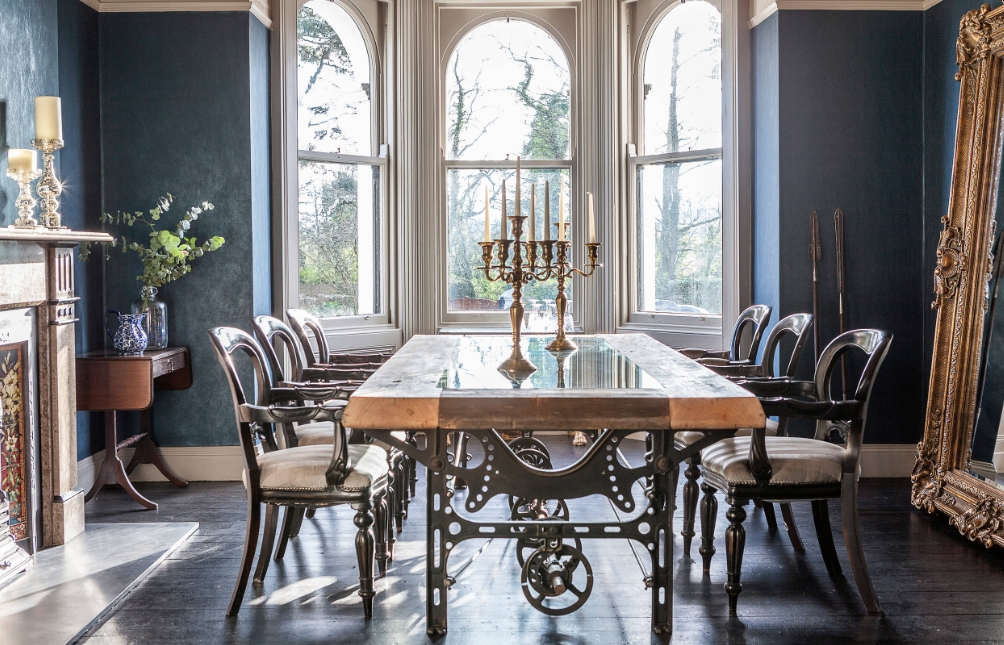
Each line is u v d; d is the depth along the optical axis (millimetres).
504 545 3561
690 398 2459
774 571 3238
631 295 5906
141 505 4215
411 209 5836
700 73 5527
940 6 4555
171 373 4695
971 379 3895
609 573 3219
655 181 5770
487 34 5977
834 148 4754
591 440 5547
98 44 4680
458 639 2617
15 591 2977
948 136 4500
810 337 4789
